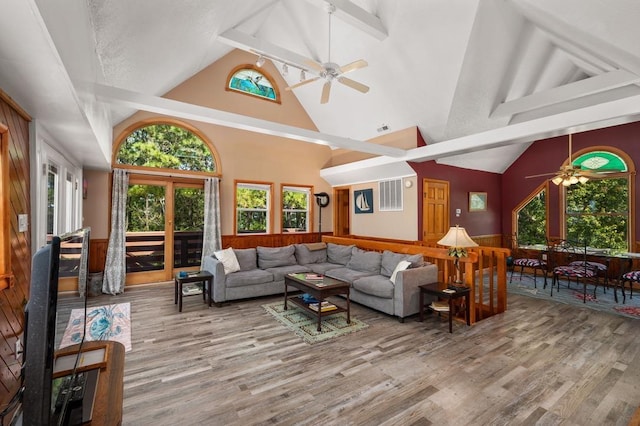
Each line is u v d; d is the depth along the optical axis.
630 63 3.42
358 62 3.58
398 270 4.00
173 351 2.94
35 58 1.60
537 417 2.03
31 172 2.56
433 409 2.10
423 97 5.55
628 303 4.70
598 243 6.58
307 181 7.93
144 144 5.82
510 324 3.74
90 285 4.92
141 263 5.69
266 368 2.63
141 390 2.30
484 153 7.19
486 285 6.04
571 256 6.59
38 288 0.93
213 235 6.22
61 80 1.86
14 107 2.20
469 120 5.75
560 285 5.98
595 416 2.04
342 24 5.24
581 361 2.79
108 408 1.12
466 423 1.96
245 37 4.30
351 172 7.43
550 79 5.64
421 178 6.45
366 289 4.16
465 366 2.68
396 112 6.25
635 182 6.07
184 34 3.62
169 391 2.29
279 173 7.44
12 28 1.33
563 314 4.14
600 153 6.57
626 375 2.56
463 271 4.24
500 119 5.88
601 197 6.57
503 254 4.16
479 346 3.09
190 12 3.19
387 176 6.98
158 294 4.98
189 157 6.29
